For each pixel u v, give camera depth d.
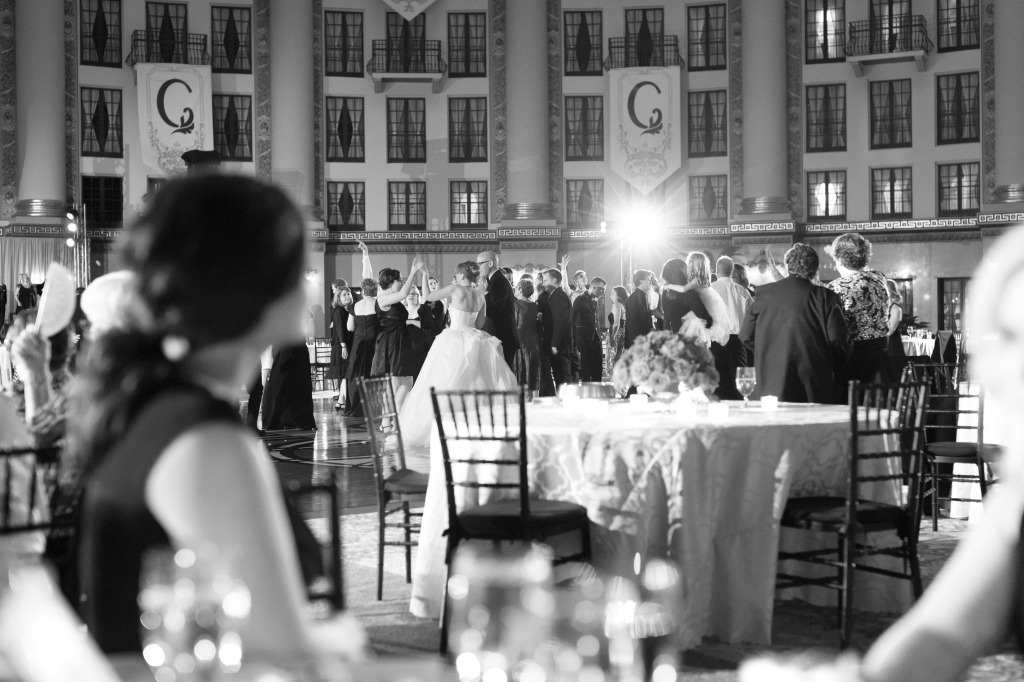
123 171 29.06
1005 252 1.13
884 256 29.77
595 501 4.84
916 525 5.21
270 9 29.72
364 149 30.55
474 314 12.31
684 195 30.45
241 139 29.84
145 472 1.35
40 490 3.48
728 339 11.46
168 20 29.34
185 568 1.08
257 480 1.37
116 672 1.25
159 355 1.47
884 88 29.81
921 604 1.23
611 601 1.08
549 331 16.69
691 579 4.68
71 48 28.48
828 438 5.07
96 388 1.45
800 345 6.81
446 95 30.77
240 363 1.50
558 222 30.53
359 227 30.50
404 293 15.34
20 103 27.88
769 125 29.55
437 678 1.24
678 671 4.38
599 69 30.66
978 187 29.09
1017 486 1.20
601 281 22.16
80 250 27.83
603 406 5.41
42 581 1.11
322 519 7.97
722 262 11.80
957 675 1.19
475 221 30.84
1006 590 1.20
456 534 4.72
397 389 12.91
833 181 30.09
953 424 8.12
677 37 30.42
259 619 1.28
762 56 29.59
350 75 30.48
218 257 1.42
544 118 30.20
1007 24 28.09
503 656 1.05
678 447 4.71
